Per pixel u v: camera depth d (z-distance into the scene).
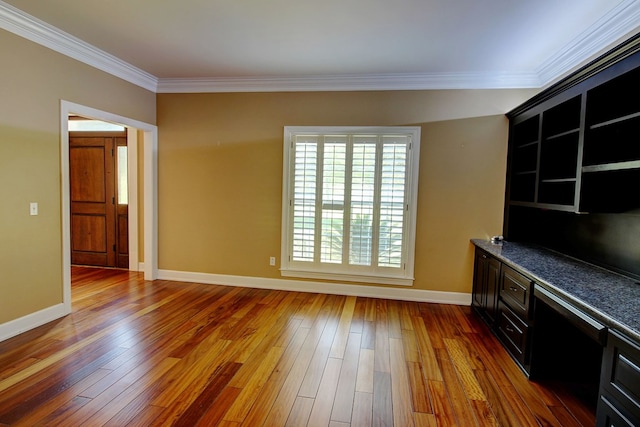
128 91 4.01
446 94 3.89
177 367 2.49
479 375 2.48
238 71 3.96
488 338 3.10
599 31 2.63
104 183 5.20
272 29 2.88
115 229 5.24
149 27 2.91
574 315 1.86
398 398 2.20
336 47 3.21
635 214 2.17
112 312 3.51
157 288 4.33
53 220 3.21
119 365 2.50
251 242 4.45
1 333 2.82
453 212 3.96
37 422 1.89
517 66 3.52
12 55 2.79
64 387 2.21
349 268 4.20
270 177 4.33
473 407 2.12
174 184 4.57
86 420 1.91
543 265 2.63
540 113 3.04
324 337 3.05
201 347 2.81
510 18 2.57
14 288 2.90
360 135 4.07
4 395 2.11
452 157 3.92
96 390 2.19
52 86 3.13
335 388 2.29
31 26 2.86
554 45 3.02
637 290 2.01
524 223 3.75
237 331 3.13
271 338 3.01
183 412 2.01
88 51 3.38
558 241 3.15
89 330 3.07
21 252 2.95
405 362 2.65
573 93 2.51
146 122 4.35
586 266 2.61
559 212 3.13
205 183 4.50
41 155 3.07
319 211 4.21
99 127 5.16
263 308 3.74
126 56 3.58
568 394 2.27
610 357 1.57
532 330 2.41
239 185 4.41
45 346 2.75
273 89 4.22
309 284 4.34
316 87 4.13
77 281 4.58
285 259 4.36
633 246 2.27
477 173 3.89
